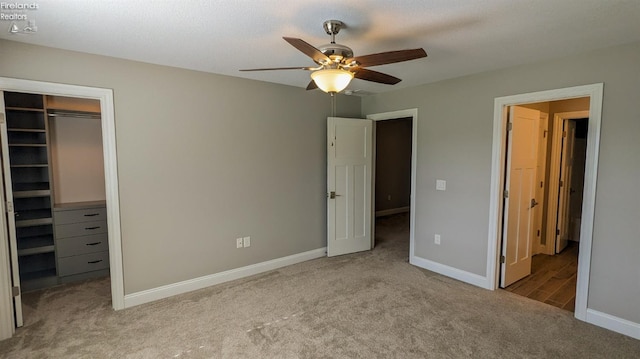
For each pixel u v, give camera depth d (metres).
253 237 3.90
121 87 2.95
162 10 1.95
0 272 2.51
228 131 3.62
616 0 1.81
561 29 2.24
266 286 3.56
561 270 4.04
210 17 2.05
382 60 1.99
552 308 3.06
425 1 1.83
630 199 2.56
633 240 2.56
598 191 2.71
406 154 8.09
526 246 3.81
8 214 2.60
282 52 2.76
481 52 2.74
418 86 4.04
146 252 3.18
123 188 3.02
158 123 3.17
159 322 2.80
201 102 3.41
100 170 4.23
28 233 3.78
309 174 4.38
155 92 3.13
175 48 2.66
